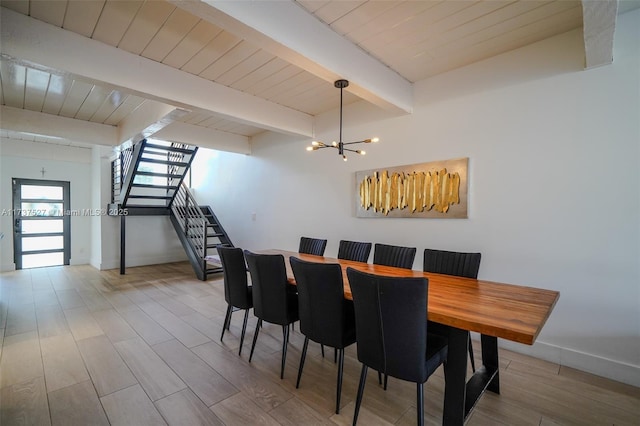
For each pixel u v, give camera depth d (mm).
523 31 2393
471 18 2205
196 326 3232
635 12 2162
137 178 6988
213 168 6809
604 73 2275
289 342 2885
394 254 2818
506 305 1637
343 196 4035
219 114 3285
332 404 1958
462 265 2383
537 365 2447
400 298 1525
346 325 1977
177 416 1828
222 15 1719
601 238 2301
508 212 2709
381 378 2246
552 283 2504
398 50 2645
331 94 3576
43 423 1748
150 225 6859
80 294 4395
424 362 1551
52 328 3141
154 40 2396
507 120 2707
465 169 2922
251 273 2463
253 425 1761
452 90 3023
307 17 2137
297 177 4723
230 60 2732
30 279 5297
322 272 1935
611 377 2252
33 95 3379
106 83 2457
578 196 2389
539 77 2543
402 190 3377
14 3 1954
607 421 1795
